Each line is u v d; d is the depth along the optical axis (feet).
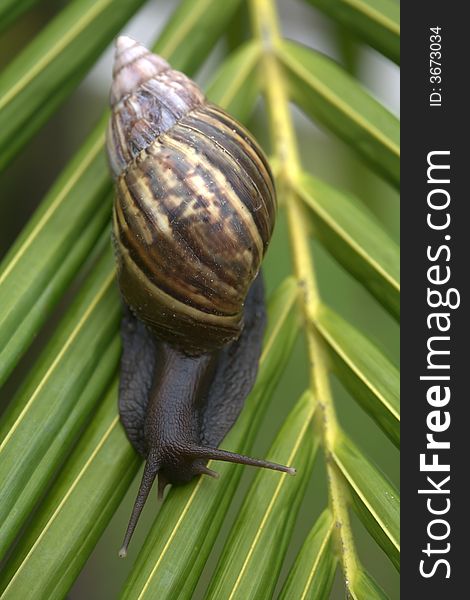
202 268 1.15
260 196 1.17
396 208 1.47
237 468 1.16
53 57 1.20
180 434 1.16
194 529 1.12
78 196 1.18
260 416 1.18
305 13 1.44
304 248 1.21
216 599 1.09
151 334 1.20
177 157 1.16
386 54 1.24
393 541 1.11
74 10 1.21
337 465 1.14
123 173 1.17
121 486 1.14
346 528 1.12
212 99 1.23
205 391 1.19
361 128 1.22
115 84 1.18
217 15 1.25
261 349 1.19
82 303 1.17
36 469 1.11
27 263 1.15
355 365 1.16
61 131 1.46
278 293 1.20
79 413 1.14
